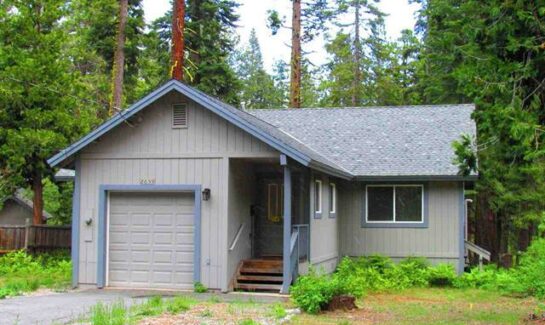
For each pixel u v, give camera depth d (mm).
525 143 9945
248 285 16062
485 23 10664
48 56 24297
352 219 21469
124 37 27297
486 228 27656
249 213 18016
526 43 10125
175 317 11312
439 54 28609
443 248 20641
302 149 17031
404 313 12906
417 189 21000
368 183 21406
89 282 16453
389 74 42938
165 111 16281
